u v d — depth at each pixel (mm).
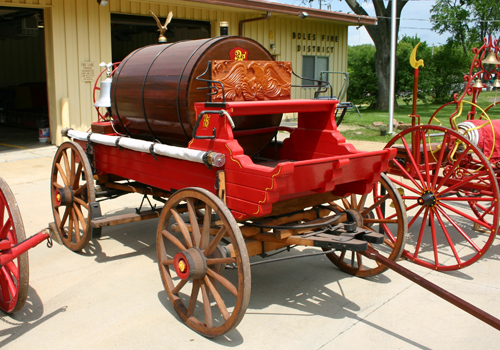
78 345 3137
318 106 3920
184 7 12828
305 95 17406
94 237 4426
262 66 3701
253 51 4000
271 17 15547
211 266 3223
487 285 4090
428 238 5312
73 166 4754
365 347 3121
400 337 3250
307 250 4973
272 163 4340
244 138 4188
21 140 11977
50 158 9719
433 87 24828
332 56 18172
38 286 4035
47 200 6777
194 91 3705
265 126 4320
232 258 2979
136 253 4832
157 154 3842
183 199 3395
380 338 3230
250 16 14711
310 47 17172
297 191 3121
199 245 3271
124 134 4828
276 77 3812
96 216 4375
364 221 4309
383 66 22156
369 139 12578
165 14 12430
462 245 5082
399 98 26844
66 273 4309
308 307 3693
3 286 3480
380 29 21922
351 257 4570
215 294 3189
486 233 5477
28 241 3150
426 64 25391
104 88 5039
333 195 4004
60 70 10766
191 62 3701
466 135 4738
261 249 3572
